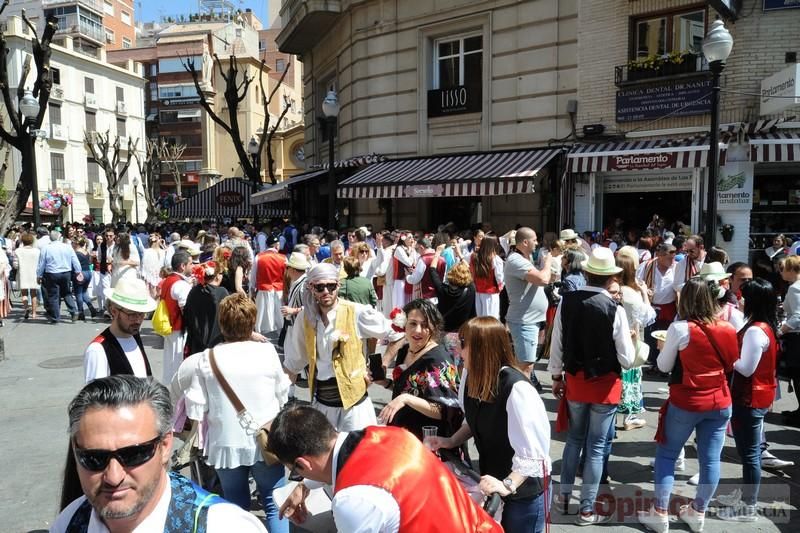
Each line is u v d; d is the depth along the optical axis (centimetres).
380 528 188
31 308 1343
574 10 1400
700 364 373
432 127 1688
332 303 379
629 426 575
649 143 1248
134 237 1393
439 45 1683
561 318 411
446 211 1719
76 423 146
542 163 1322
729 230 1165
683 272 727
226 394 328
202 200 2866
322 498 274
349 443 214
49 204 3756
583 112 1395
